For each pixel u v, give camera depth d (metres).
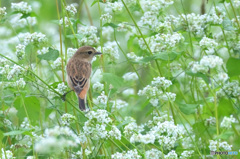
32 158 9.88
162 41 11.11
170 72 12.72
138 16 17.28
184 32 12.72
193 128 11.41
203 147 10.88
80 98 11.42
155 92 10.93
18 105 11.32
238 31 11.82
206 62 9.89
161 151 10.02
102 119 9.33
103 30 15.33
